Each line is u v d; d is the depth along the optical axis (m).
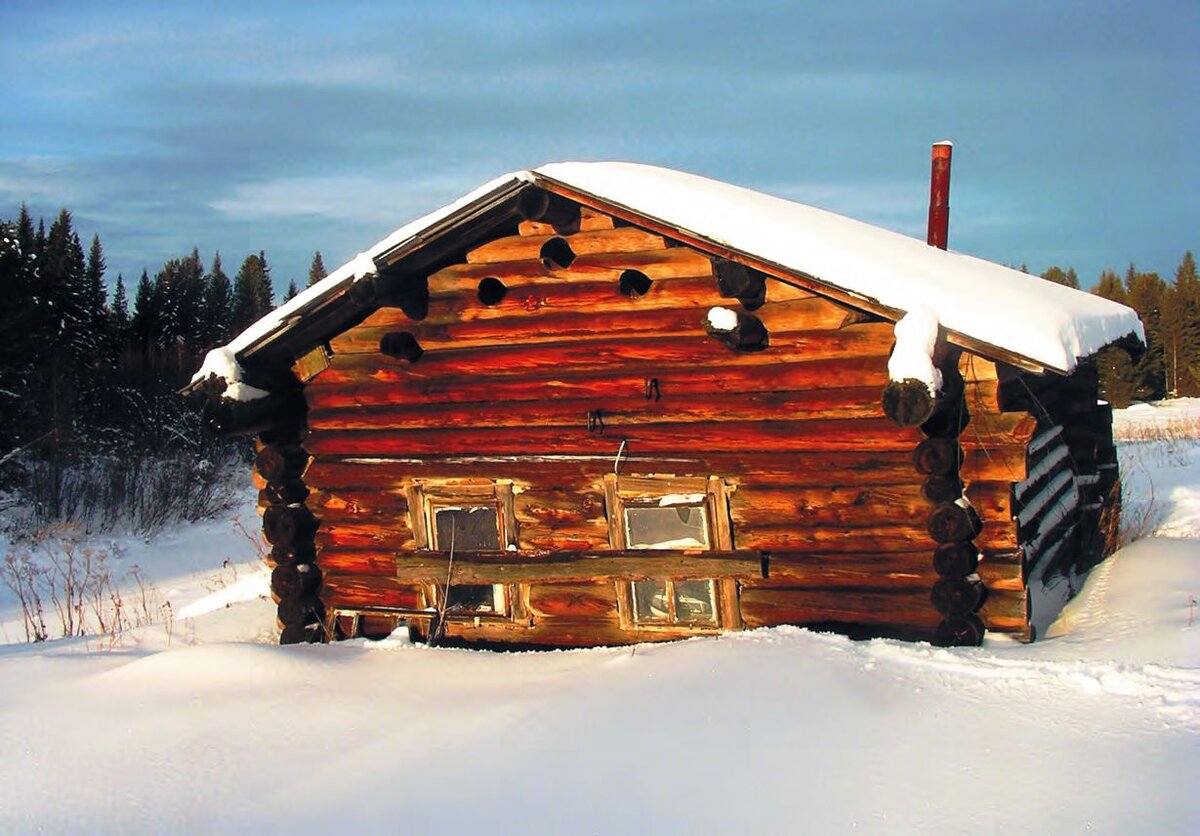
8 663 8.39
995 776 4.76
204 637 10.52
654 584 8.23
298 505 9.34
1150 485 14.71
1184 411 42.50
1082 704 5.48
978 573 7.13
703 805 4.75
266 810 5.20
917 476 7.30
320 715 6.50
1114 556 9.80
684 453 8.02
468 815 4.89
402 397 8.89
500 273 8.43
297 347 9.04
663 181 7.71
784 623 7.75
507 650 8.66
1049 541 9.12
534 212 7.76
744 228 7.21
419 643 8.77
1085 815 4.34
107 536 22.39
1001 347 6.47
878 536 7.44
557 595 8.49
